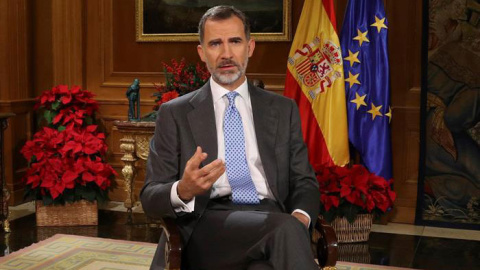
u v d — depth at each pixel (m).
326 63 6.35
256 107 3.35
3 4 7.33
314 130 6.37
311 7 6.43
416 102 6.65
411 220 6.77
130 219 6.80
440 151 6.70
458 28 6.49
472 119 6.56
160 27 7.40
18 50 7.48
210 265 2.97
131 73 7.60
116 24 7.63
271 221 2.78
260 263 2.72
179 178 3.26
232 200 3.23
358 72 6.39
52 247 5.69
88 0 7.68
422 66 6.58
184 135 3.24
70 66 7.68
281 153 3.28
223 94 3.33
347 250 5.76
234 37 3.16
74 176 6.40
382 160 6.35
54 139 6.62
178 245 2.75
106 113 7.71
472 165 6.61
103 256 5.43
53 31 7.68
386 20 6.34
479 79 6.49
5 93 7.36
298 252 2.63
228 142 3.28
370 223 6.04
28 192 6.53
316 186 3.26
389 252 5.71
